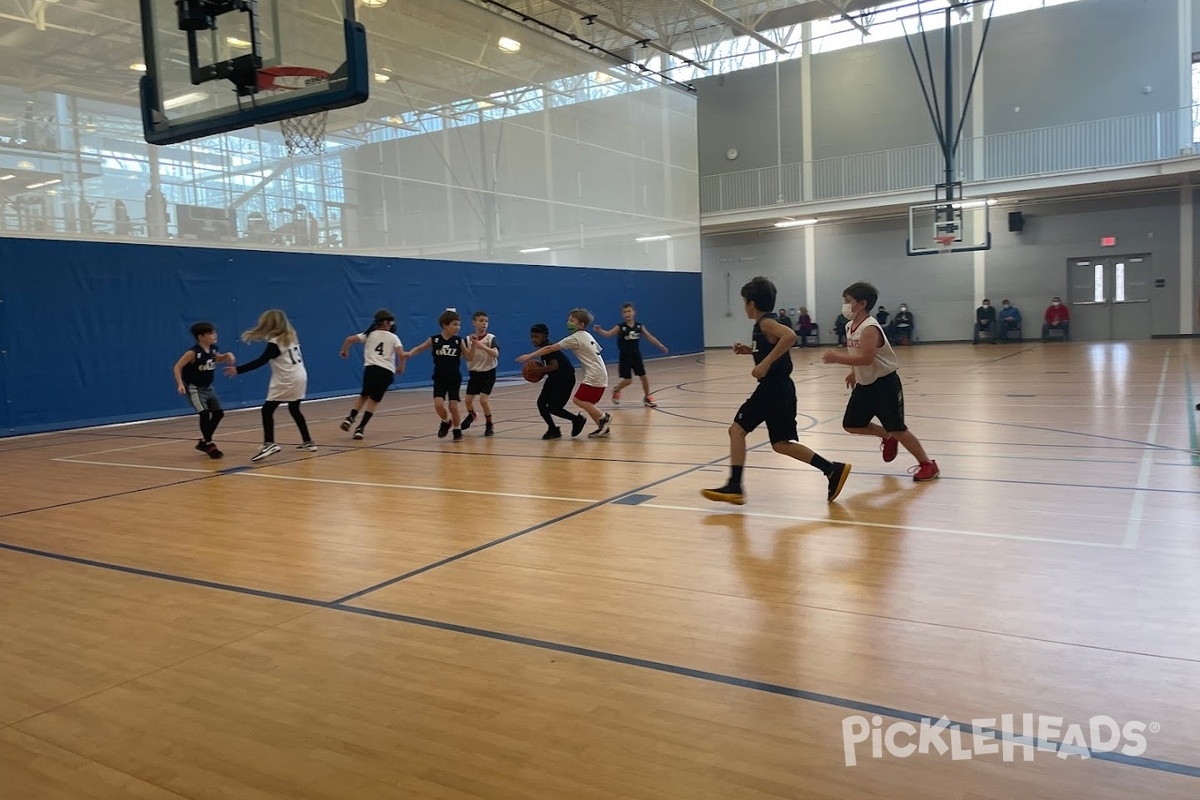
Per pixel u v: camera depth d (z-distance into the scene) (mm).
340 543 4574
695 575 3764
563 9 20547
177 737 2402
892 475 5891
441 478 6465
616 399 11930
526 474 6512
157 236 12398
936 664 2707
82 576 4094
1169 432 7141
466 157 17625
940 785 2008
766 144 26609
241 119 6812
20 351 10812
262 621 3361
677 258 24797
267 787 2117
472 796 2037
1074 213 23453
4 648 3158
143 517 5410
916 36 24094
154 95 7297
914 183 24344
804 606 3307
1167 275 22484
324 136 14727
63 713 2584
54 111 11242
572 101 20531
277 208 14078
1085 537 4121
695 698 2531
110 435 10461
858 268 26562
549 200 19812
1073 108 22375
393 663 2889
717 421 9469
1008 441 7062
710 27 22656
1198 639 2826
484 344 8828
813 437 7754
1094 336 23578
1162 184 21750
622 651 2922
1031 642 2855
